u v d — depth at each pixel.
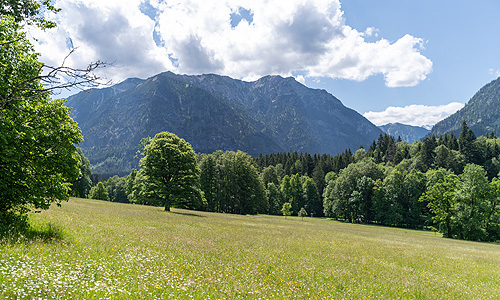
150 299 7.20
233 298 8.45
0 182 10.67
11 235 10.07
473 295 12.95
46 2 11.02
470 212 56.81
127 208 43.88
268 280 11.20
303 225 55.28
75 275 7.62
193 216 43.31
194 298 7.93
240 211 82.12
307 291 10.44
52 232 12.63
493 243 53.12
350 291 11.32
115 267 9.42
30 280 6.66
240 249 17.91
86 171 78.00
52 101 12.81
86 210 28.88
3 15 11.35
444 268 19.59
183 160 48.12
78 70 6.76
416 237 51.50
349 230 53.47
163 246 14.93
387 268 17.39
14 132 10.26
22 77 11.24
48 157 12.07
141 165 48.97
